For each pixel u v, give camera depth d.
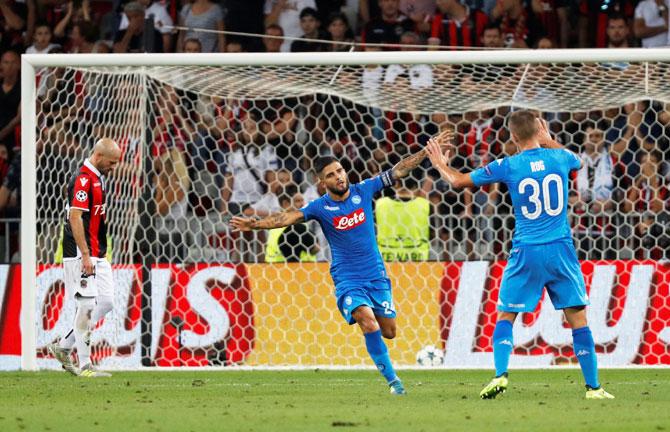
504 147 46.78
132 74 42.19
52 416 21.48
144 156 41.66
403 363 39.88
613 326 39.28
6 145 55.34
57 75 49.03
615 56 38.75
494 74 44.25
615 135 47.28
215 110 49.12
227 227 46.06
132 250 40.91
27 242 38.38
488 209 45.66
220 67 41.56
